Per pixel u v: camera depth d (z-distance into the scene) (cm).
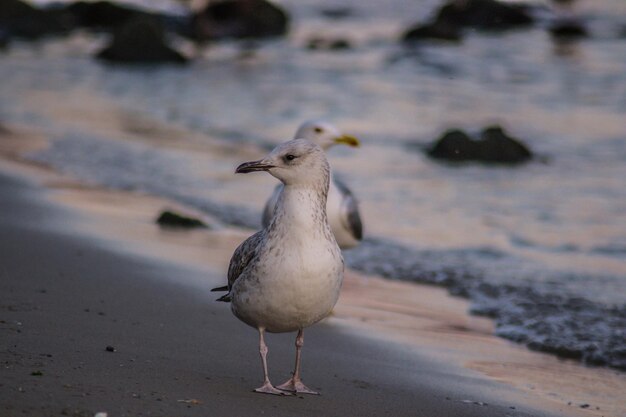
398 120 2319
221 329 859
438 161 1925
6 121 2186
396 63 3114
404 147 2045
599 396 788
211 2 4062
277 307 675
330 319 980
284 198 681
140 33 3238
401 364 830
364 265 1241
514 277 1196
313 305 676
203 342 803
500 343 940
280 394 673
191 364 722
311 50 3484
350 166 1856
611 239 1389
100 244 1177
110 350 717
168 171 1767
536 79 2841
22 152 1852
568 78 2839
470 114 2392
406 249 1323
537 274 1213
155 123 2250
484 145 1936
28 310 819
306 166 677
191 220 1360
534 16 4116
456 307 1068
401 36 3706
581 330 980
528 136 2161
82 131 2112
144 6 4166
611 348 921
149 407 578
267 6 4062
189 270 1095
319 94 2631
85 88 2709
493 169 1866
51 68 3052
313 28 4138
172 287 1002
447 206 1573
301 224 671
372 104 2500
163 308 907
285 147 682
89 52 3434
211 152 1959
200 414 584
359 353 857
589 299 1100
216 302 956
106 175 1703
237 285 692
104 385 613
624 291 1141
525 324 997
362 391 722
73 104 2453
